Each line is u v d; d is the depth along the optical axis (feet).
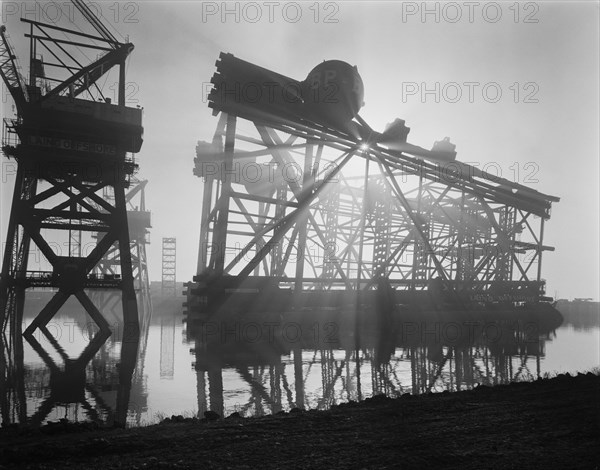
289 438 38.96
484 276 313.32
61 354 135.85
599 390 58.34
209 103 192.24
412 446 36.29
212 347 154.61
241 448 36.22
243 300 197.88
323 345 160.86
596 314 591.78
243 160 238.27
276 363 118.42
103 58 194.29
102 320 184.96
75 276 182.60
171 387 86.22
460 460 32.78
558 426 41.57
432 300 257.96
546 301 324.60
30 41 187.93
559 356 137.69
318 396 78.13
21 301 181.88
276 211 246.06
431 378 96.63
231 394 79.61
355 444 37.04
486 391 61.11
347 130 223.51
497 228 295.89
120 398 76.38
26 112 176.45
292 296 214.90
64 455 34.68
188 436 39.73
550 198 310.04
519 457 33.12
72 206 185.26
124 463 32.65
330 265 266.16
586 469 30.45
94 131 184.24
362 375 100.42
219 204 197.06
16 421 60.64
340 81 208.95
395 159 246.88
